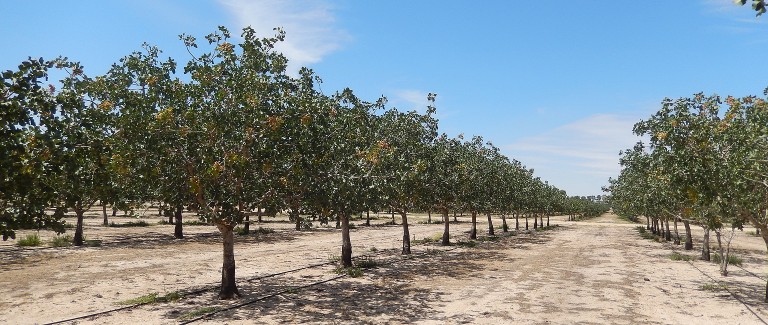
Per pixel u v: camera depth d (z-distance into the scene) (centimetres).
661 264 2584
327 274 2072
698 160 1401
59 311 1313
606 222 9188
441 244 3638
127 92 1308
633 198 4044
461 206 3981
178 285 1739
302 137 1403
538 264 2516
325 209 1494
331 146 1590
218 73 1416
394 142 2453
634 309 1439
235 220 1346
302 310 1388
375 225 6325
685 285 1891
